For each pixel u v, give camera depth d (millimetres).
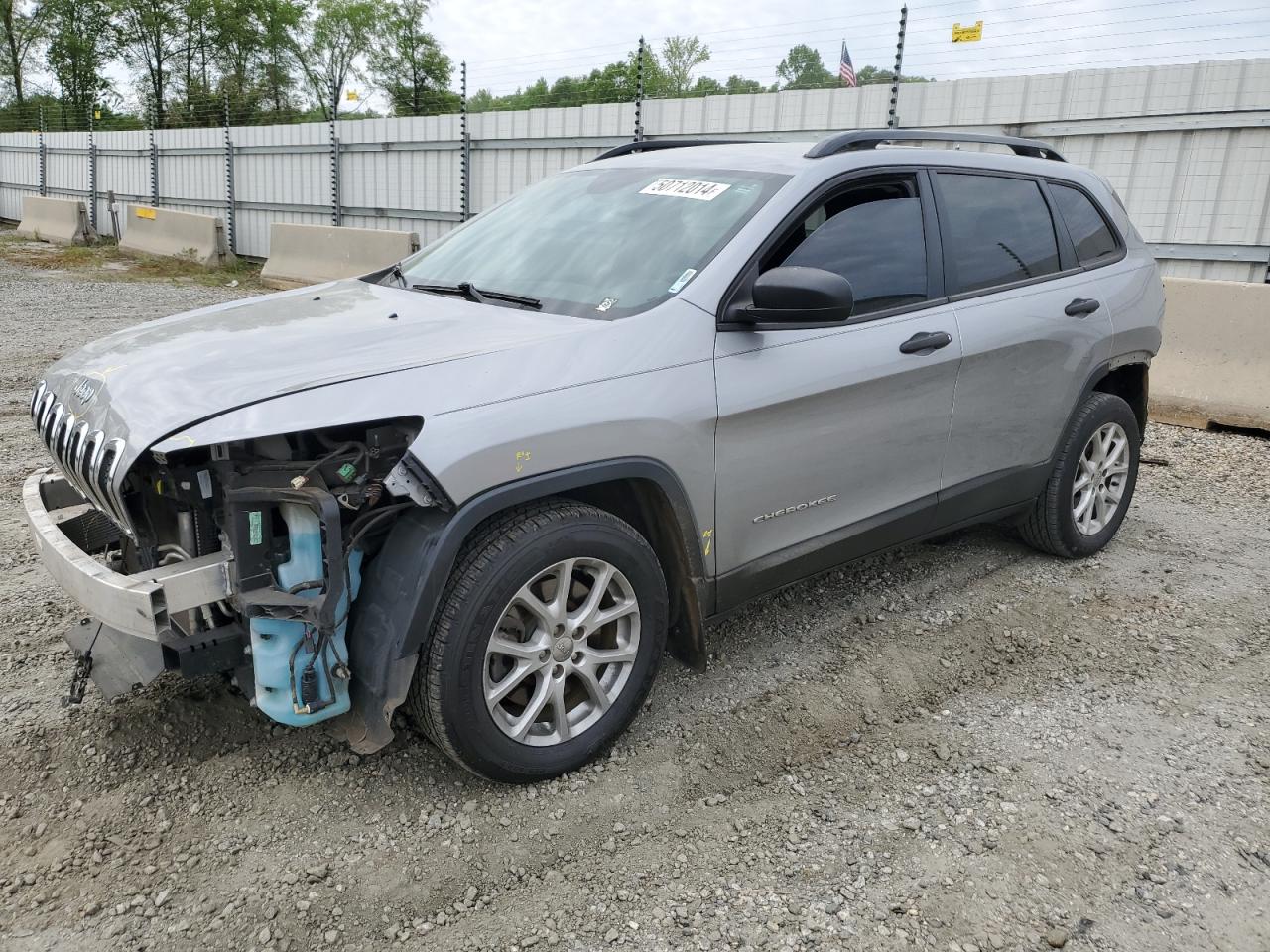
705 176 3697
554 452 2742
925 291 3838
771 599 4367
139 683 2752
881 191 3781
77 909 2449
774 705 3480
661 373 2990
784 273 3004
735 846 2752
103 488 2625
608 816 2863
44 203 23094
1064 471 4598
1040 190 4520
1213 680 3742
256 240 20094
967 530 5301
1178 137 9297
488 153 15414
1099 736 3338
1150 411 7738
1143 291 4887
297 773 3010
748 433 3209
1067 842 2781
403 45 48312
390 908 2488
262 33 47219
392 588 2639
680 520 3084
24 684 3445
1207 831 2846
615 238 3525
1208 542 5199
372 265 14375
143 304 12977
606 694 3070
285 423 2443
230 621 2848
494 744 2807
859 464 3619
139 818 2785
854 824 2850
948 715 3459
